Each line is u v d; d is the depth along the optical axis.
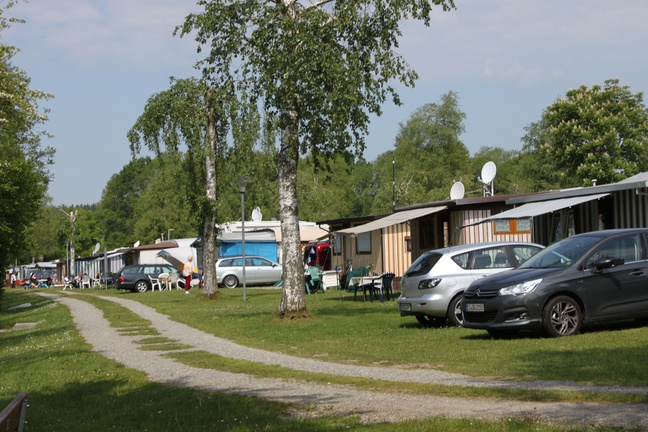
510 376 9.93
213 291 32.25
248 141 28.06
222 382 11.08
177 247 54.53
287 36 18.69
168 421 8.38
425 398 8.80
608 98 61.22
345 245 35.84
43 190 35.16
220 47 19.80
